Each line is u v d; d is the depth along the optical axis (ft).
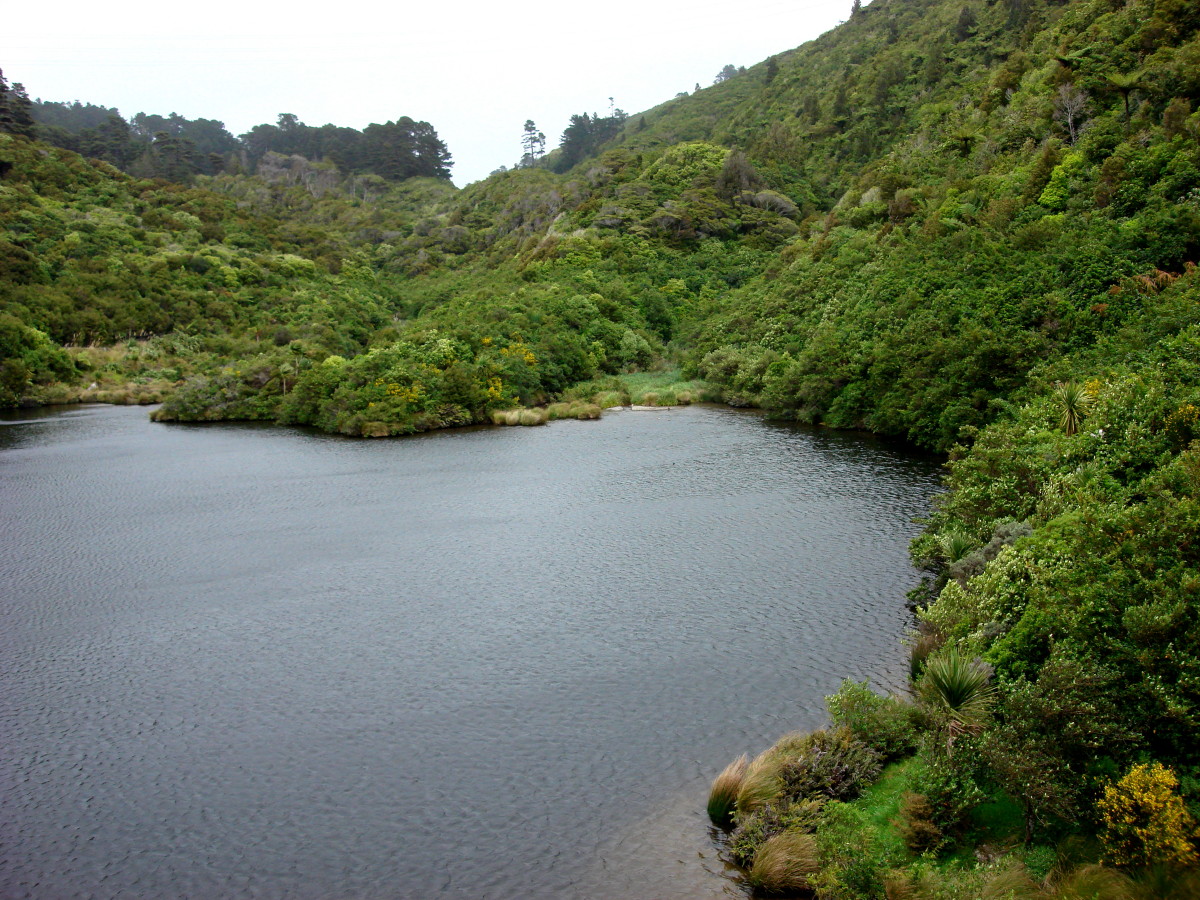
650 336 350.23
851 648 78.89
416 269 562.66
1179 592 49.11
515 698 72.54
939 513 100.53
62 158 517.55
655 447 193.57
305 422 256.32
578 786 58.95
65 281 374.22
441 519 133.59
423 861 51.49
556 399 282.56
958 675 50.62
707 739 64.39
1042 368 143.23
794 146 501.97
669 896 46.78
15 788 61.41
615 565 107.04
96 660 83.25
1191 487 63.00
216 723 70.38
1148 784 40.34
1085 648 51.60
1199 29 219.41
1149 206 165.99
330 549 118.73
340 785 60.54
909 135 401.70
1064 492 81.30
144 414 283.38
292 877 50.62
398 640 86.07
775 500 137.28
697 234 431.43
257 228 533.96
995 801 48.83
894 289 222.28
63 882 50.93
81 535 127.85
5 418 271.69
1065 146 221.05
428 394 243.19
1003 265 187.01
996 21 444.14
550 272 391.86
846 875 42.88
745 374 262.06
